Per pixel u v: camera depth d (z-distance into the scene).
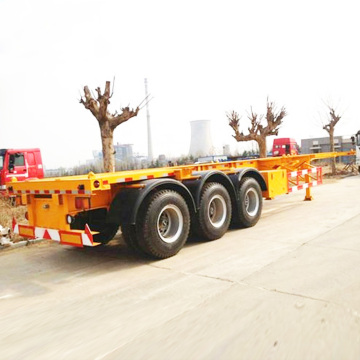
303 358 2.43
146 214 4.83
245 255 4.96
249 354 2.52
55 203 4.95
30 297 3.97
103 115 8.19
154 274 4.45
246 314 3.14
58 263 5.23
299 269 4.23
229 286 3.84
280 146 28.69
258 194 7.08
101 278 4.46
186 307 3.39
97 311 3.46
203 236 5.84
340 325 2.84
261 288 3.71
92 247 6.06
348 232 5.90
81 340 2.90
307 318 2.99
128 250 5.74
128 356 2.61
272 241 5.65
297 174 9.18
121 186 5.06
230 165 7.59
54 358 2.65
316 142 38.56
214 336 2.80
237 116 17.31
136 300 3.66
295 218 7.49
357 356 2.43
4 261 5.46
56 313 3.48
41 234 5.10
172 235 5.21
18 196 5.64
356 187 12.75
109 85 8.19
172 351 2.63
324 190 12.40
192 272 4.41
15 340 2.97
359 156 18.81
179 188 5.39
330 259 4.54
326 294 3.46
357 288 3.57
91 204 4.77
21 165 13.20
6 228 6.34
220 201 6.12
